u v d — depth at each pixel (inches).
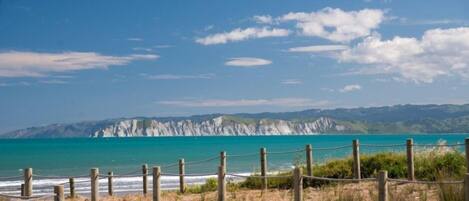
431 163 876.0
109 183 983.6
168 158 3235.7
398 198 621.0
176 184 1439.5
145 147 5398.6
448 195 606.9
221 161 963.3
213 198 788.6
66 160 3125.0
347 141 7214.6
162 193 934.4
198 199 807.7
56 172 2233.0
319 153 3038.9
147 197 893.8
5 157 3533.5
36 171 2299.5
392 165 910.4
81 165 2647.6
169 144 6525.6
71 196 916.6
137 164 2674.7
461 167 824.9
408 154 830.5
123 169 2310.5
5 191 1355.8
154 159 3149.6
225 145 5757.9
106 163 2785.4
